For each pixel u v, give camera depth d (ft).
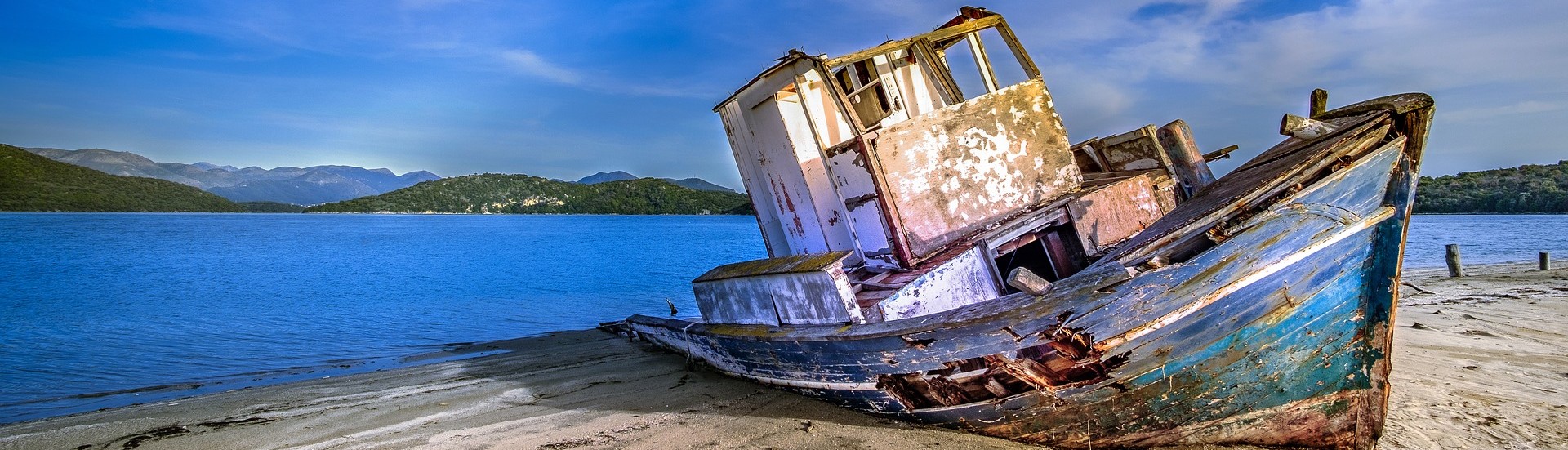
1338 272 15.42
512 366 32.40
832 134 26.71
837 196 24.02
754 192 31.68
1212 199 16.46
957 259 20.30
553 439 19.45
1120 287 15.44
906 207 21.17
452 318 53.52
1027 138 22.95
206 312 56.44
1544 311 36.63
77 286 76.64
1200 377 16.21
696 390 25.40
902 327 17.69
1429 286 50.90
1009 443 18.54
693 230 285.64
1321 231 15.16
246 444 19.84
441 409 23.53
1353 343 15.80
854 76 26.27
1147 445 17.43
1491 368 24.20
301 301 64.39
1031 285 16.02
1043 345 17.40
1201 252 15.38
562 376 29.12
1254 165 17.88
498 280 85.10
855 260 25.72
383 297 67.51
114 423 22.35
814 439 18.88
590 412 22.39
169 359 35.99
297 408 24.27
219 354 37.45
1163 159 24.53
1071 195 22.20
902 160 21.39
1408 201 15.15
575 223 410.11
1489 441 17.08
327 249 151.23
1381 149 14.93
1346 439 16.63
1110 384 16.52
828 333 19.44
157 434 21.08
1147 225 22.17
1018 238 22.12
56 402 26.17
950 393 18.63
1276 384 16.21
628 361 32.71
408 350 38.42
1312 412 16.43
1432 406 19.77
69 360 35.60
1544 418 18.63
